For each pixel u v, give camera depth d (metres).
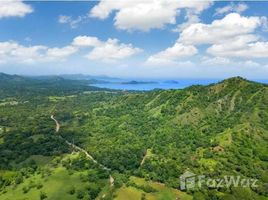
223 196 171.88
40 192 184.38
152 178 193.75
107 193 175.50
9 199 180.88
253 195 177.50
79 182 192.88
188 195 177.12
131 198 168.75
